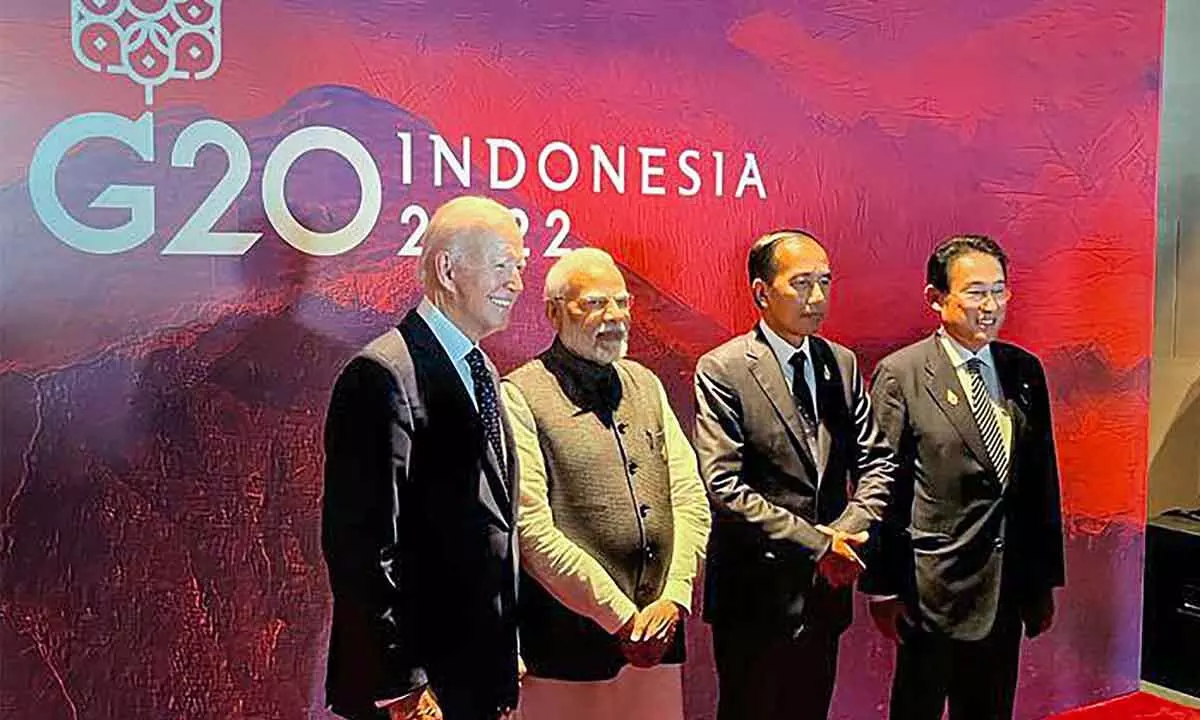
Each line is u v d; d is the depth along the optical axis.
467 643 1.77
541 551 1.83
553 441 1.84
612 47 1.87
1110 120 2.47
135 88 1.53
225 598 1.63
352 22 1.66
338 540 1.68
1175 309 2.81
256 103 1.61
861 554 2.19
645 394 1.93
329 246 1.66
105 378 1.54
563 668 1.87
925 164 2.23
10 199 1.48
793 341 2.09
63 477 1.53
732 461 2.02
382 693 1.72
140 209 1.55
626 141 1.90
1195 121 2.77
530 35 1.79
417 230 1.72
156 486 1.58
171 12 1.55
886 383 2.21
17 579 1.51
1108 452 2.54
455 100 1.74
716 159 1.99
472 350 1.77
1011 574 2.40
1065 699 2.52
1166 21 2.69
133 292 1.55
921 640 2.29
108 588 1.56
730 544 2.03
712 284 1.99
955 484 2.31
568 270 1.85
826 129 2.11
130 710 1.58
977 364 2.33
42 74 1.48
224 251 1.60
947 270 2.27
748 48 2.01
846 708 2.20
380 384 1.70
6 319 1.48
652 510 1.93
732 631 2.04
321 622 1.68
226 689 1.63
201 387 1.60
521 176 1.80
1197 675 2.72
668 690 1.97
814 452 2.12
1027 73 2.35
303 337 1.65
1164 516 2.86
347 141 1.67
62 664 1.54
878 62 2.16
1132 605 2.61
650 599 1.94
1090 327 2.49
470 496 1.77
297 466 1.66
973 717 2.38
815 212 2.11
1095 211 2.47
